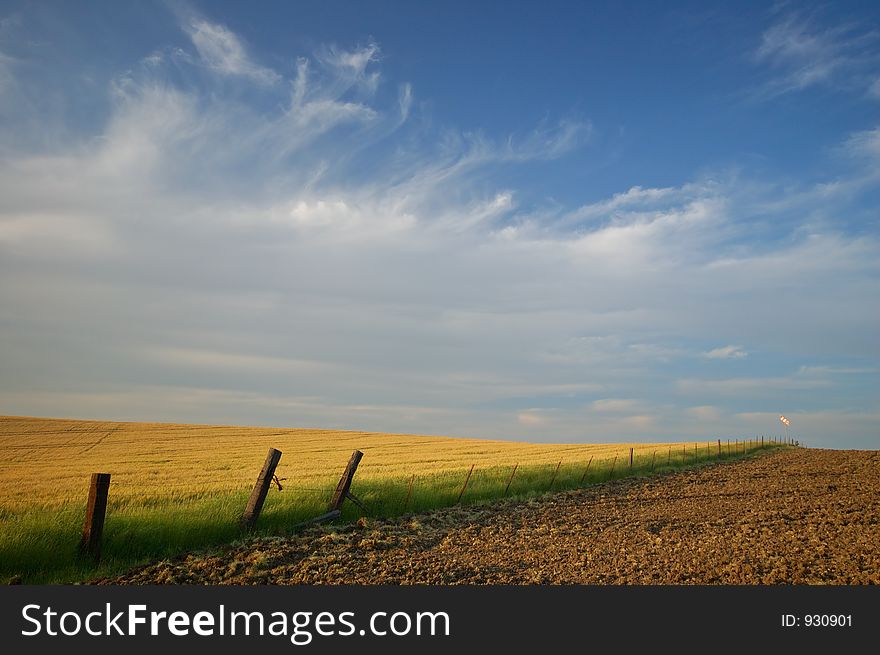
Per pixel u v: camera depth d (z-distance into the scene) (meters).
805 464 37.19
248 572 12.34
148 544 13.76
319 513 17.78
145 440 58.41
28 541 12.70
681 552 14.41
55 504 18.25
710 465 37.03
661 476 31.41
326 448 51.28
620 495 24.45
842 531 16.80
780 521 18.34
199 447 51.28
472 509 20.59
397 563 13.30
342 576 12.26
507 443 67.31
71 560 12.65
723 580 12.01
